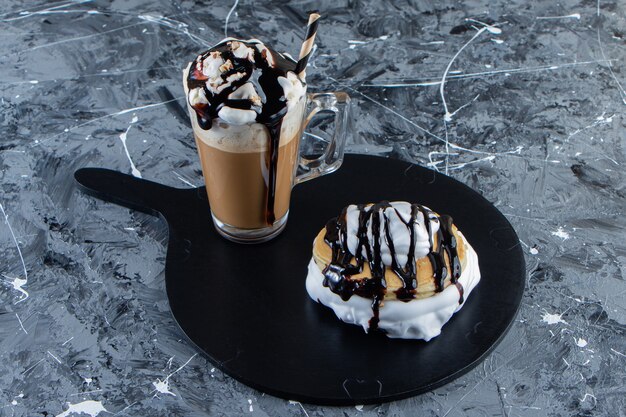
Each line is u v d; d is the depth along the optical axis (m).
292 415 0.82
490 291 0.89
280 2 1.19
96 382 0.84
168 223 0.95
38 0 1.20
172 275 0.90
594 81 1.09
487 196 0.98
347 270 0.85
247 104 0.86
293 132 0.89
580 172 1.00
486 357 0.85
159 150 1.03
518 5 1.19
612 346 0.87
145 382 0.84
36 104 1.07
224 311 0.87
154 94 1.08
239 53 0.87
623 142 1.03
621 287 0.91
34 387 0.84
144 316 0.89
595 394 0.84
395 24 1.16
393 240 0.86
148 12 1.17
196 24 1.16
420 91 1.08
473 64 1.11
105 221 0.96
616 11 1.18
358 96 1.08
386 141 1.03
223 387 0.84
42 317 0.88
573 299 0.90
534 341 0.87
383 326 0.85
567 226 0.95
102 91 1.08
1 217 0.96
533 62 1.12
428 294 0.85
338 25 1.16
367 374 0.83
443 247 0.87
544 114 1.06
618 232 0.95
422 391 0.83
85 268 0.92
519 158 1.01
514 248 0.92
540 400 0.83
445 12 1.18
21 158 1.01
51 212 0.97
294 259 0.92
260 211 0.92
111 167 1.01
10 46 1.13
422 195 0.97
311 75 1.10
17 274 0.92
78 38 1.14
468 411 0.83
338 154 0.95
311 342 0.85
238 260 0.92
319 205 0.96
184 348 0.87
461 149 1.02
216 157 0.89
